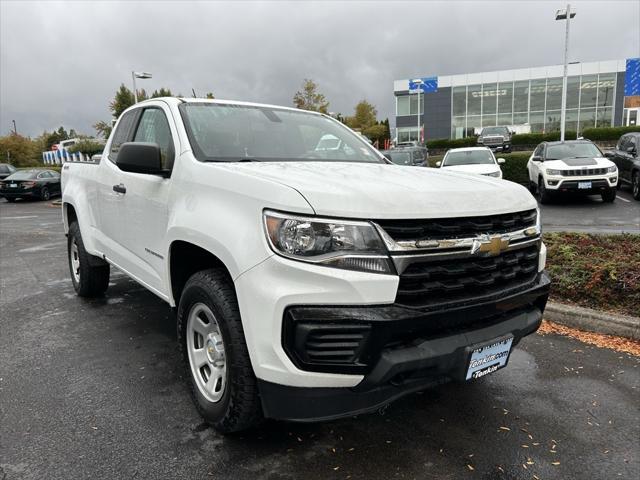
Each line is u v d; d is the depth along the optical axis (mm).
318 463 2617
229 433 2857
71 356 4023
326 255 2232
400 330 2252
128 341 4344
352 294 2201
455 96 49531
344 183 2502
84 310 5230
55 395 3357
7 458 2656
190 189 2996
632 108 43844
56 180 24500
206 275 2773
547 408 3193
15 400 3293
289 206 2297
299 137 3904
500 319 2680
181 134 3332
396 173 3080
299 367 2256
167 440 2818
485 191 2711
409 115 51406
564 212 12453
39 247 9711
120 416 3082
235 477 2504
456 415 3109
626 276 4934
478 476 2525
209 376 2934
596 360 3918
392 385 2369
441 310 2348
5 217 16438
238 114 3807
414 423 3014
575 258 5789
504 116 48531
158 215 3361
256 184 2504
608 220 11055
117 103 40688
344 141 4191
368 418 3070
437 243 2336
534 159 15227
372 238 2236
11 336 4492
